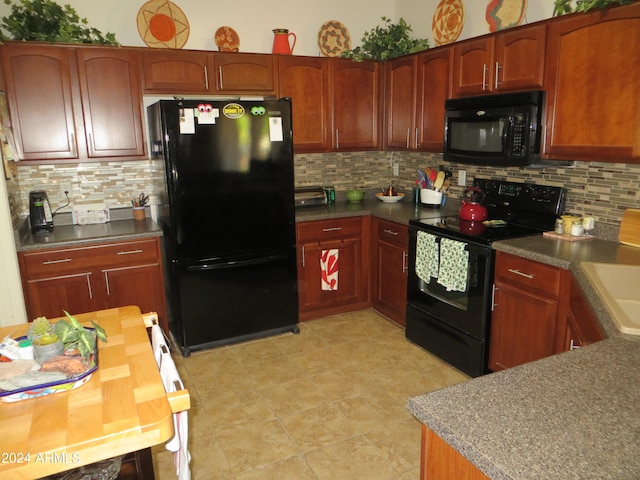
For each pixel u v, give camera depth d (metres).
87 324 1.69
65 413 1.17
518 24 3.00
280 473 2.08
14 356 1.40
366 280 3.88
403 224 3.34
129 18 3.35
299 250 3.54
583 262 2.08
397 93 3.74
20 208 3.18
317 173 4.12
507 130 2.67
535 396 1.04
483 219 3.10
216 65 3.32
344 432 2.36
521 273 2.42
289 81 3.56
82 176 3.39
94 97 3.07
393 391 2.72
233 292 3.27
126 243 3.04
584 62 2.30
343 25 4.03
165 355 1.46
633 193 2.44
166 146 2.91
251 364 3.07
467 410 0.99
